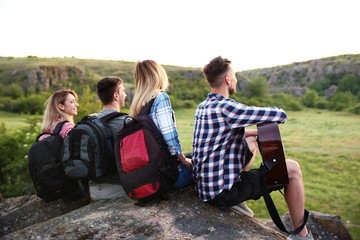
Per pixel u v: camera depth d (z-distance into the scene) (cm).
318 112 7044
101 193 254
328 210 931
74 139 223
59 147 247
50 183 240
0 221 285
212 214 212
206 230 193
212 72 194
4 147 775
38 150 241
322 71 15838
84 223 201
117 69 12925
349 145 2266
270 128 181
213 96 198
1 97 7925
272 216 189
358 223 812
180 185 223
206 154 191
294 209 193
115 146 200
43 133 265
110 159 225
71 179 249
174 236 184
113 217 206
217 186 189
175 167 206
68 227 196
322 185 1232
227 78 195
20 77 10294
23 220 285
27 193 683
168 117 204
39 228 204
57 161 244
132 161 188
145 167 187
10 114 5844
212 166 190
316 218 371
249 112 179
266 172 184
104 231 190
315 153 1986
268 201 188
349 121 4609
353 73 14738
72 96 280
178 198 230
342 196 1073
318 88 14712
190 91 9706
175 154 204
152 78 217
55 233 192
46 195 249
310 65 17138
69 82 10719
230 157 189
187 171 226
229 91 204
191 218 205
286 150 2106
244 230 201
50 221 216
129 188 191
